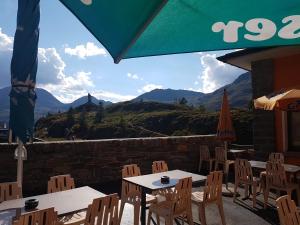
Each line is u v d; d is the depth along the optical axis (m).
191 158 9.77
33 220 2.36
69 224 3.60
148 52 1.56
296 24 1.32
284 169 5.64
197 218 5.29
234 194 6.35
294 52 7.67
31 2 2.98
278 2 1.21
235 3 1.23
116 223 3.18
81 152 7.75
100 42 1.55
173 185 4.36
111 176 8.18
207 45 1.49
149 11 1.24
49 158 7.32
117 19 1.34
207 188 4.64
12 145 6.81
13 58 2.96
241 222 5.10
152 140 8.92
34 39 2.98
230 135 7.68
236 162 6.41
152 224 4.91
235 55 8.20
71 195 3.58
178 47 1.53
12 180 6.79
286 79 7.99
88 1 1.26
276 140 8.23
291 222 2.81
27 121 2.94
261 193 6.88
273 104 5.45
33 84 2.99
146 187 4.27
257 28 1.35
